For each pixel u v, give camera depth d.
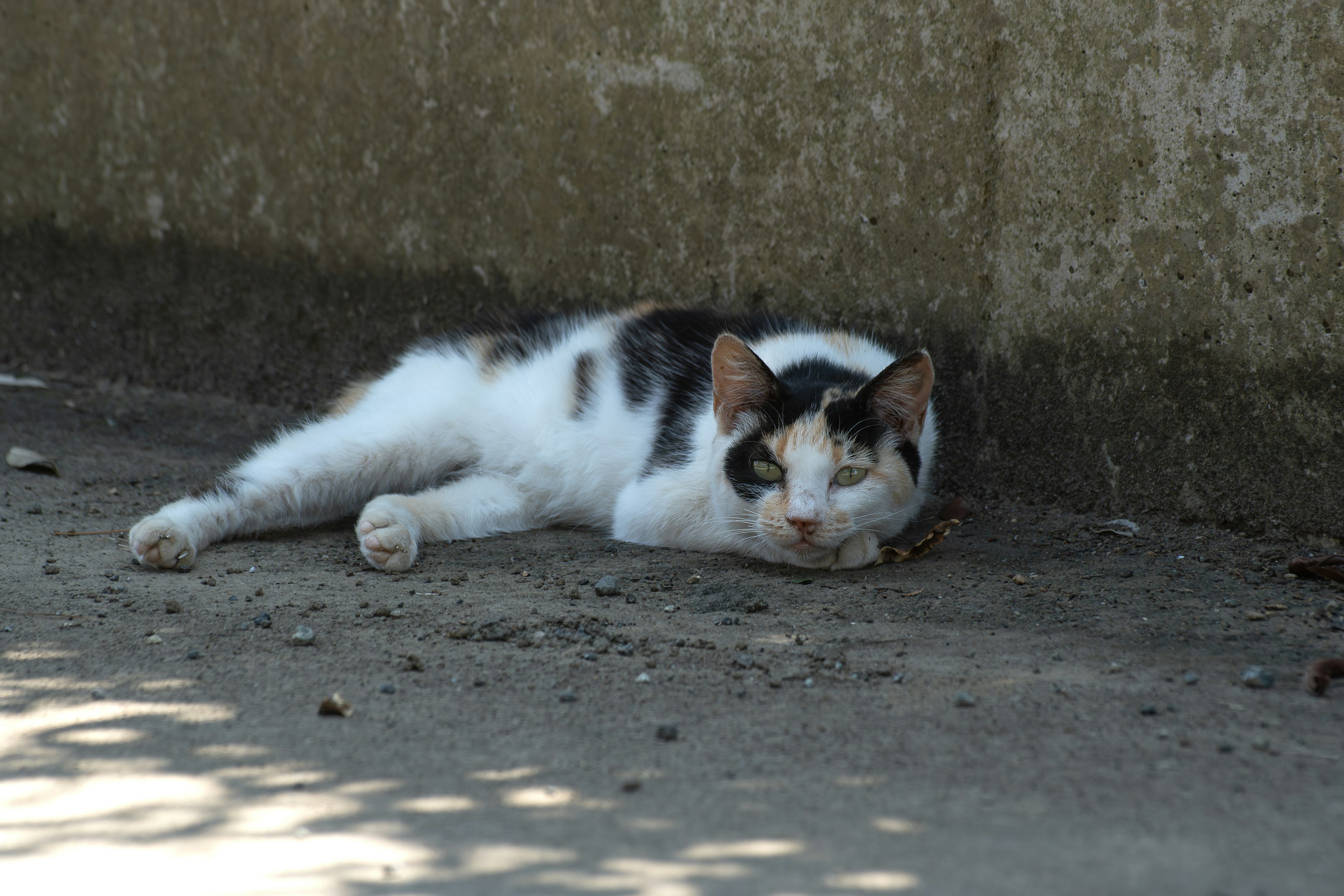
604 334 2.51
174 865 2.10
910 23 2.47
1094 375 2.45
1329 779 2.14
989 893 2.00
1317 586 2.34
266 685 2.22
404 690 2.22
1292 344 2.37
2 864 2.10
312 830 2.12
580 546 2.45
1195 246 2.39
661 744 2.17
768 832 2.12
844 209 2.52
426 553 2.43
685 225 2.58
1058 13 2.42
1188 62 2.38
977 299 2.49
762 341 2.48
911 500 2.43
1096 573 2.38
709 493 2.42
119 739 2.17
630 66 2.57
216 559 2.40
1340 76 2.33
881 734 2.18
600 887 2.02
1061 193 2.44
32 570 2.36
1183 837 2.11
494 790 2.14
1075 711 2.20
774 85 2.52
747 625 2.30
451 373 2.52
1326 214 2.35
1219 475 2.41
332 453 2.46
